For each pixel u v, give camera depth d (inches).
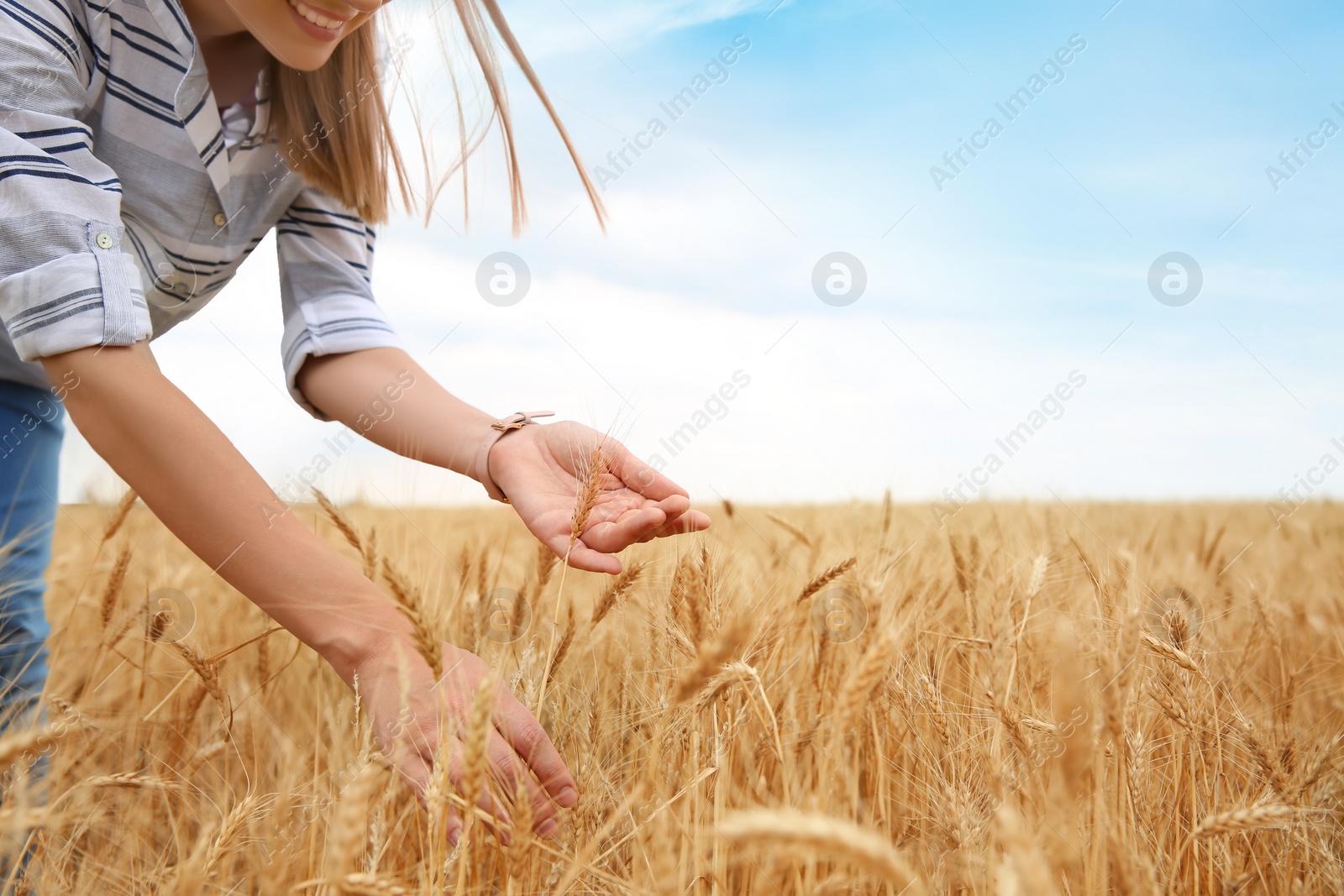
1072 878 40.8
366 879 29.8
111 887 47.7
